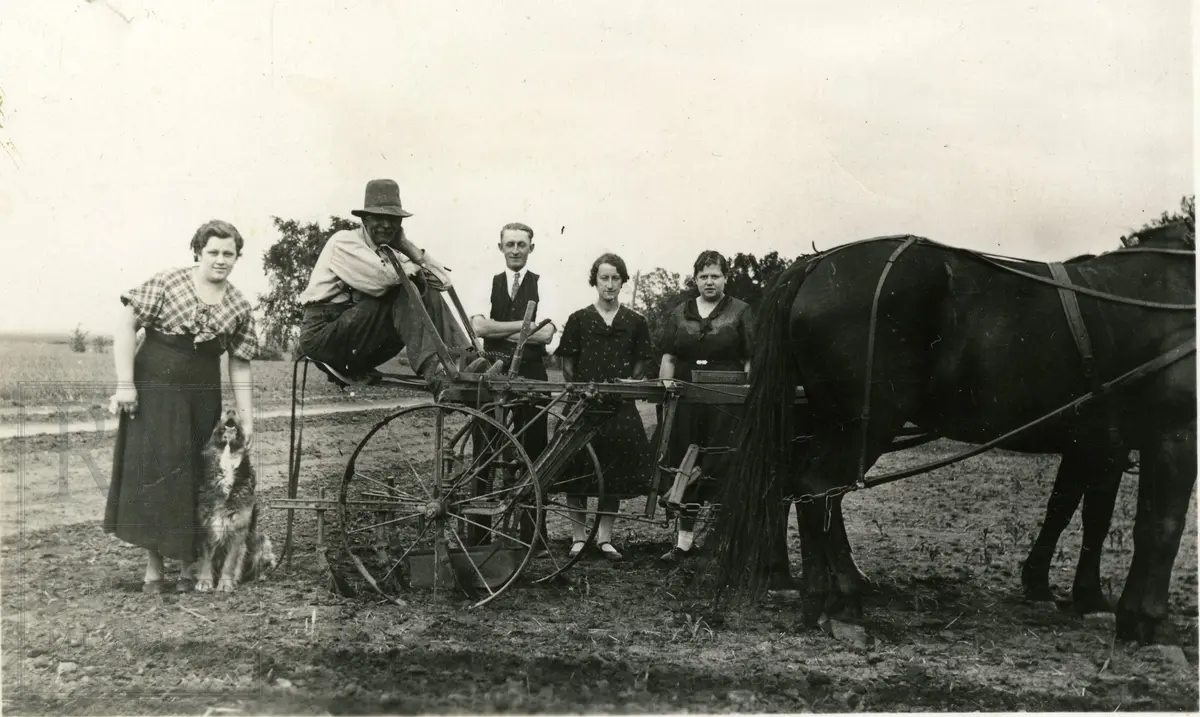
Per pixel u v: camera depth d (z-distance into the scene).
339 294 5.84
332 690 4.38
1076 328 4.85
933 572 6.27
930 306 4.94
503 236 6.63
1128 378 4.86
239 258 7.02
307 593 5.64
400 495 5.54
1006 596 5.85
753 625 5.29
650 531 7.57
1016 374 4.91
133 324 5.69
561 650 4.86
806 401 5.24
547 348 7.27
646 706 4.28
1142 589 4.96
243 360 5.93
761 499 4.98
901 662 4.79
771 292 5.13
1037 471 8.80
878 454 4.99
